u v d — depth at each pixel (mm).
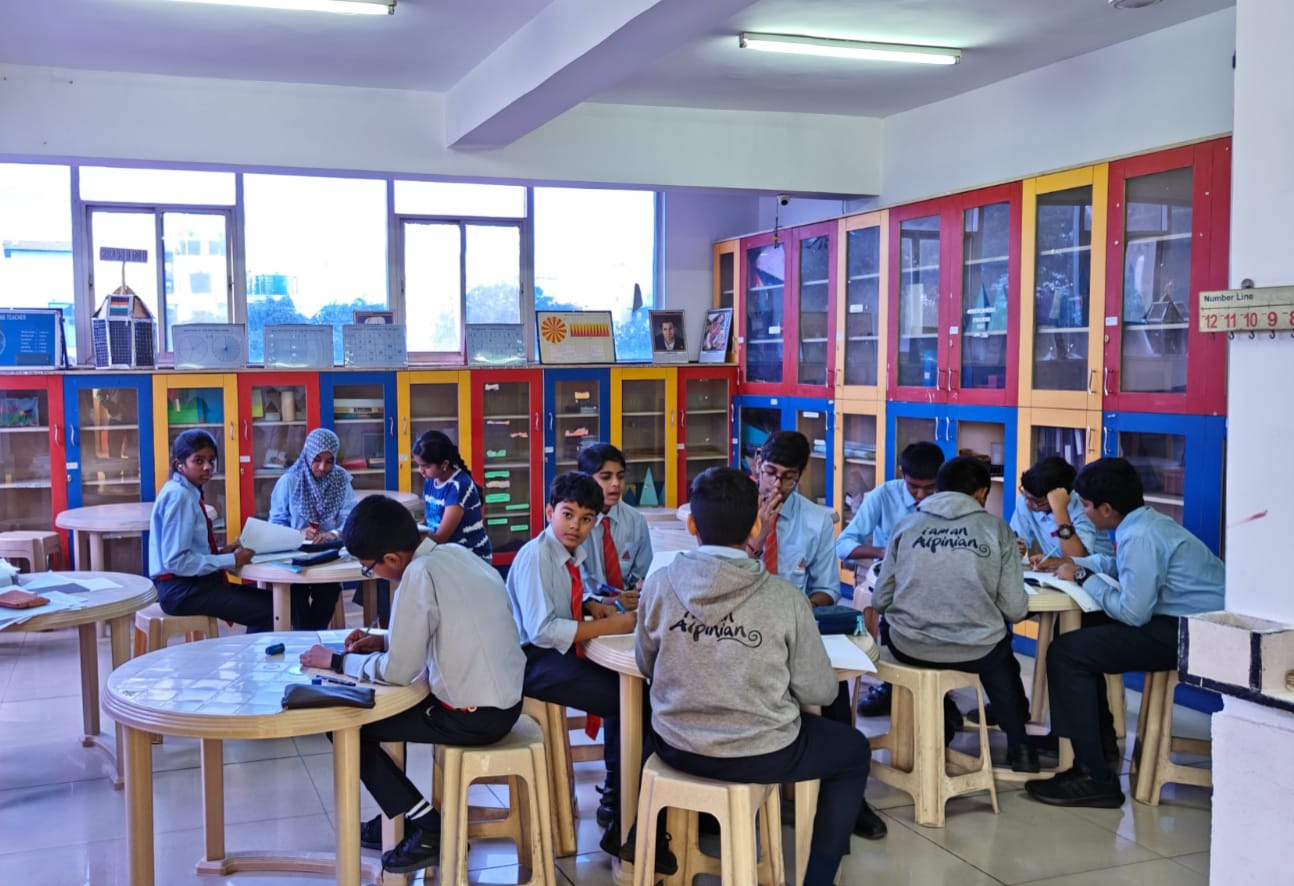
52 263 6609
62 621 3256
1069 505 4258
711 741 2473
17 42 5000
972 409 5590
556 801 3201
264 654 2881
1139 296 4691
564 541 3090
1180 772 3551
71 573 3867
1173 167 4441
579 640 2982
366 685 2582
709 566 2504
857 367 6551
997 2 4500
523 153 6250
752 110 6555
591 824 3396
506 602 2848
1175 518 4605
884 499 4402
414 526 2736
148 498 6270
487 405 7410
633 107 6410
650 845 2549
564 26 4375
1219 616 2045
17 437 6332
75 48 5094
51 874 3023
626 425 7863
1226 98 4621
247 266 6969
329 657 2721
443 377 7000
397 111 6035
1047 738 3936
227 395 6410
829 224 6707
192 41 4980
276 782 3729
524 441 7523
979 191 5492
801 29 4902
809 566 3512
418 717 2744
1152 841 3285
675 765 2561
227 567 4070
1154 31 4926
